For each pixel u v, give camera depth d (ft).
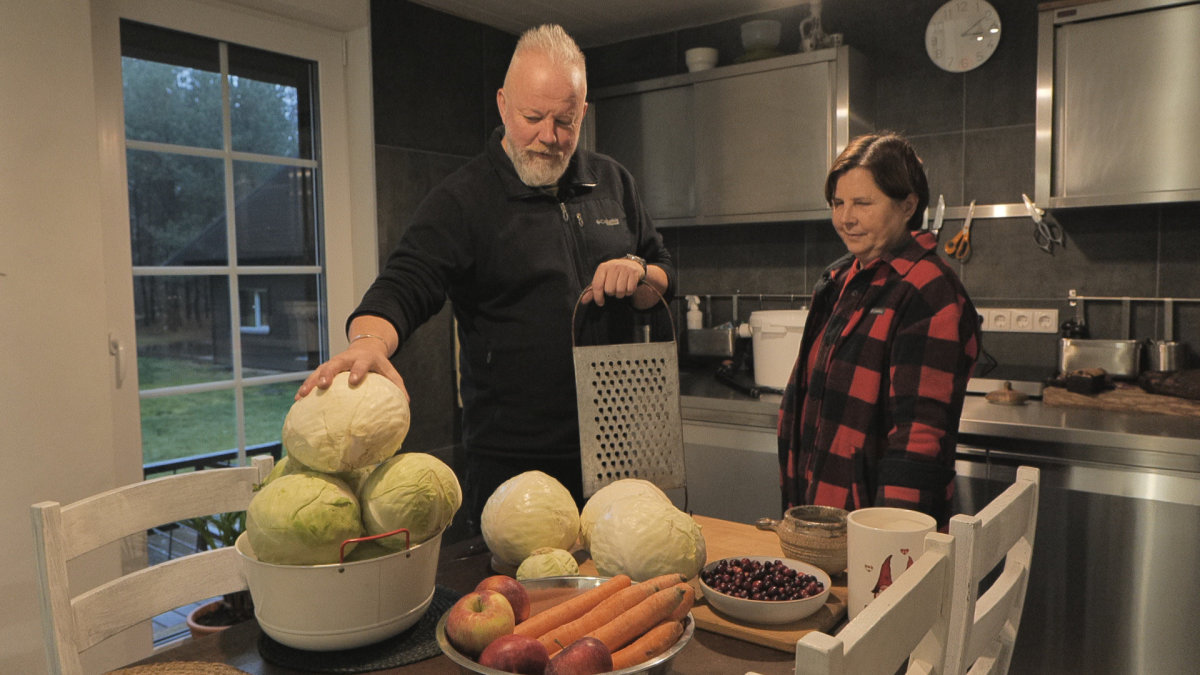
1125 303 8.71
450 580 3.55
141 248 7.87
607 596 2.71
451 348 10.70
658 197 10.65
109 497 3.51
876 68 9.93
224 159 8.54
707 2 10.23
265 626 2.85
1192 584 6.55
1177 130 7.49
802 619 3.09
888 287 4.51
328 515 2.67
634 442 4.21
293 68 9.19
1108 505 6.85
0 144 6.27
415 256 4.84
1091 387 7.91
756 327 9.26
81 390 6.83
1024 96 9.09
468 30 10.77
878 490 4.19
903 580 2.28
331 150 9.55
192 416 8.34
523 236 5.08
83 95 6.76
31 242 6.48
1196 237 8.34
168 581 3.67
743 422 8.96
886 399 4.50
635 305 5.17
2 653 6.43
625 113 10.86
